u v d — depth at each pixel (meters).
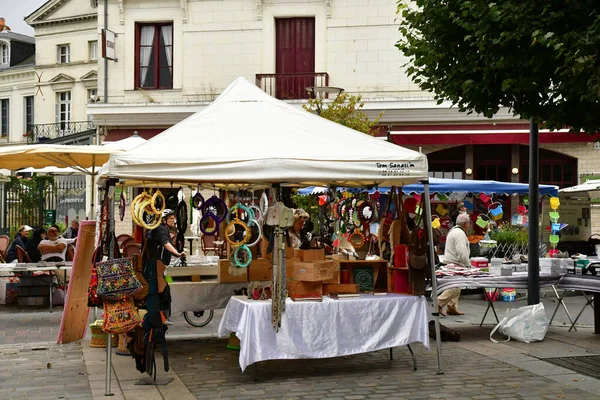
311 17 19.98
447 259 11.43
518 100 7.77
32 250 14.03
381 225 8.61
